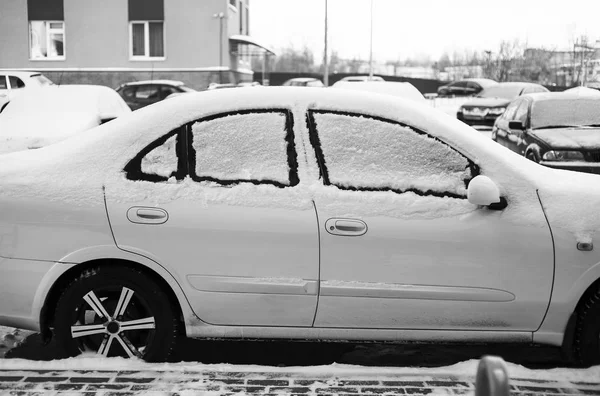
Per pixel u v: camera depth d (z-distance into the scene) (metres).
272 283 4.18
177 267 4.18
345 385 4.09
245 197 4.21
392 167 4.33
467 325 4.25
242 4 41.88
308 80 34.94
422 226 4.18
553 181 4.43
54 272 4.19
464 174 4.33
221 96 4.45
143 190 4.22
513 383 4.15
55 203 4.19
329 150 4.34
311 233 4.16
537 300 4.20
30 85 22.05
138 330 4.32
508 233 4.18
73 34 34.56
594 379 4.20
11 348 4.77
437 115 4.56
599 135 11.25
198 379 4.13
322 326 4.25
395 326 4.25
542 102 12.41
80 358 4.26
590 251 4.18
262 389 4.02
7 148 8.83
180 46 34.66
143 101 24.11
